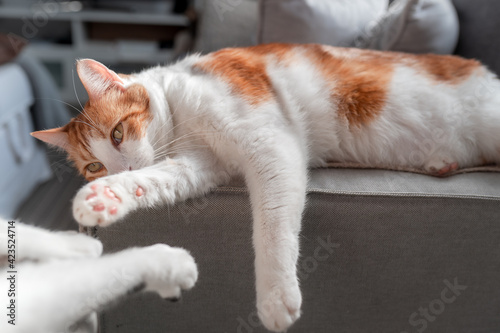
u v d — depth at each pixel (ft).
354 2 3.55
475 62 3.11
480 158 3.07
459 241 2.69
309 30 3.41
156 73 2.92
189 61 2.95
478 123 2.98
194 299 2.75
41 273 2.08
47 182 5.36
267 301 2.40
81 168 2.85
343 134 2.94
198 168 2.65
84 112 2.79
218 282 2.71
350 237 2.67
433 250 2.70
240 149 2.64
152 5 7.77
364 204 2.63
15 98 4.69
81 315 2.14
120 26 7.93
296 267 2.62
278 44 3.05
